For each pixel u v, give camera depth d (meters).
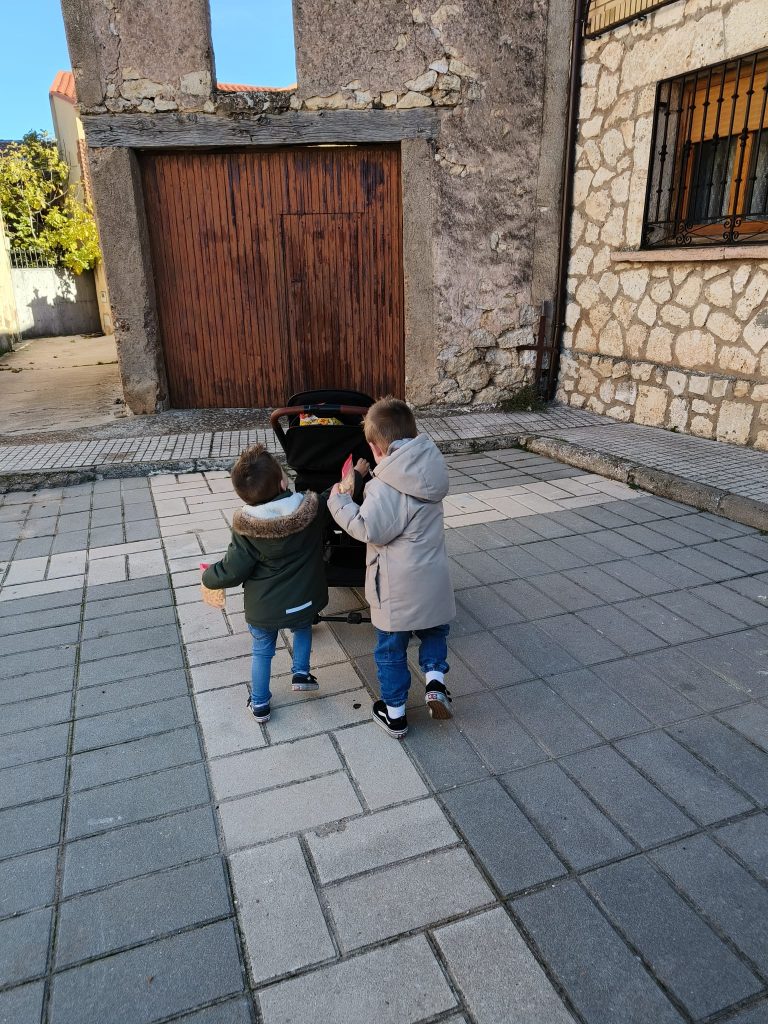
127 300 6.97
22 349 15.12
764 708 2.79
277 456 6.08
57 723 2.77
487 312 7.32
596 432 6.57
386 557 2.51
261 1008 1.69
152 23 6.22
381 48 6.43
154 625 3.52
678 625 3.42
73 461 6.02
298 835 2.20
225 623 3.53
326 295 7.28
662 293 6.26
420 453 2.45
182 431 6.84
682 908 1.93
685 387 6.20
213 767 2.51
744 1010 1.67
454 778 2.44
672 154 6.14
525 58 6.62
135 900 1.98
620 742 2.60
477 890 1.99
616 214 6.58
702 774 2.44
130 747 2.62
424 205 6.86
